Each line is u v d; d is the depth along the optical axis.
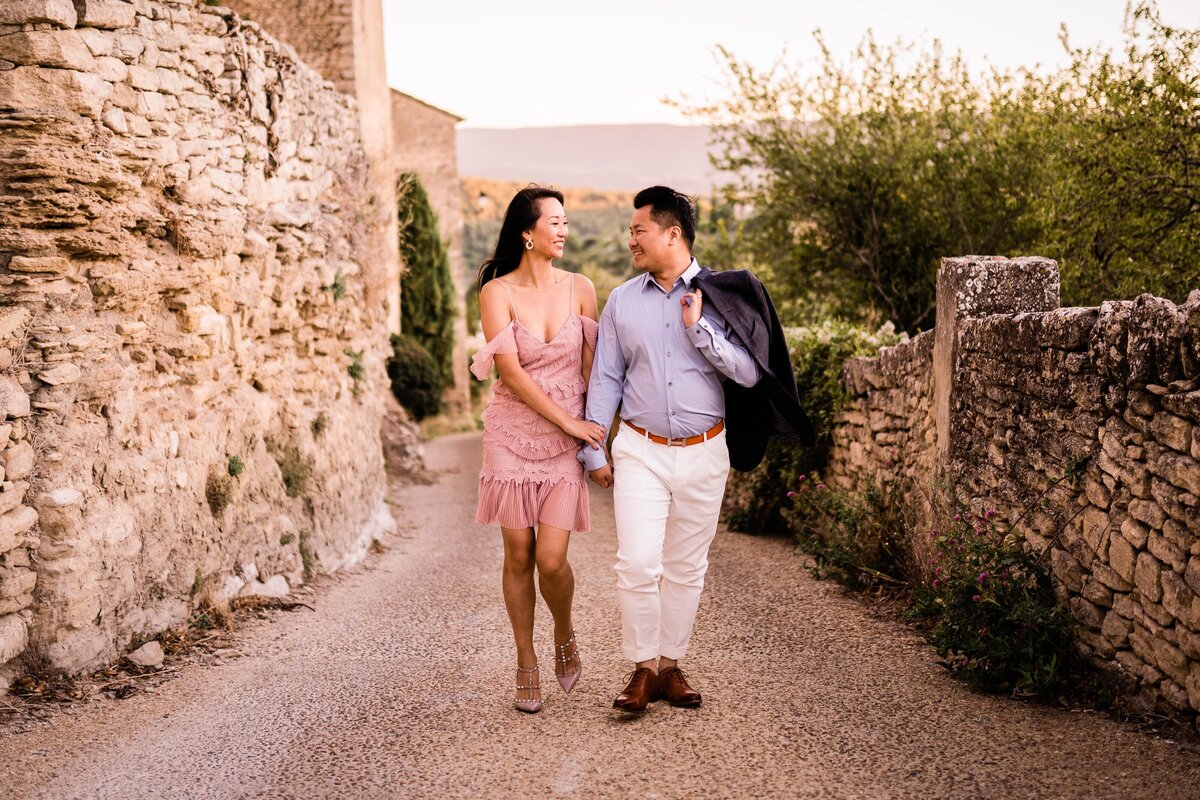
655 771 3.16
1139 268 7.70
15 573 4.13
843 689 3.95
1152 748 3.21
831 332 8.38
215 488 5.76
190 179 5.53
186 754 3.49
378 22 18.64
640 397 3.66
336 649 5.00
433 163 30.31
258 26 6.70
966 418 5.05
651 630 3.72
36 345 4.36
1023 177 10.69
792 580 6.14
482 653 4.77
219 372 6.00
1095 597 3.80
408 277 23.44
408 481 14.23
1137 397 3.53
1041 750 3.24
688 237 3.71
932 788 2.97
